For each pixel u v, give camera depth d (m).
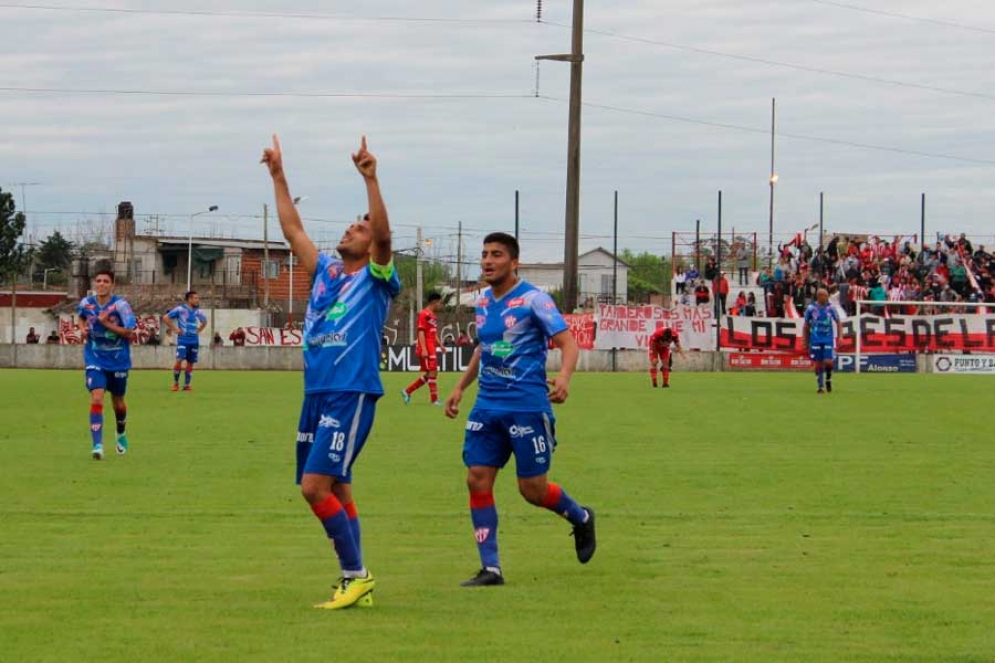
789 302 62.97
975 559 12.01
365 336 10.09
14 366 60.22
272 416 28.33
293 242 10.62
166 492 16.41
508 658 8.35
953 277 64.75
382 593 10.48
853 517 14.57
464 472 18.47
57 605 9.88
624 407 31.25
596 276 102.31
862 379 47.44
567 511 11.41
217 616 9.53
